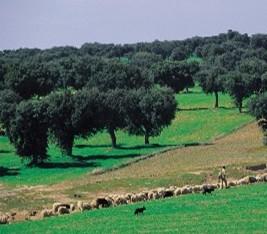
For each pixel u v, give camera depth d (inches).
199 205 6899.6
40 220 6771.7
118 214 6697.8
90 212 7007.9
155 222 6077.8
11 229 6309.1
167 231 5610.2
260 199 7037.4
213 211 6466.5
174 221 6063.0
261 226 5580.7
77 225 6225.4
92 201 7504.9
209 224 5812.0
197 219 6092.5
